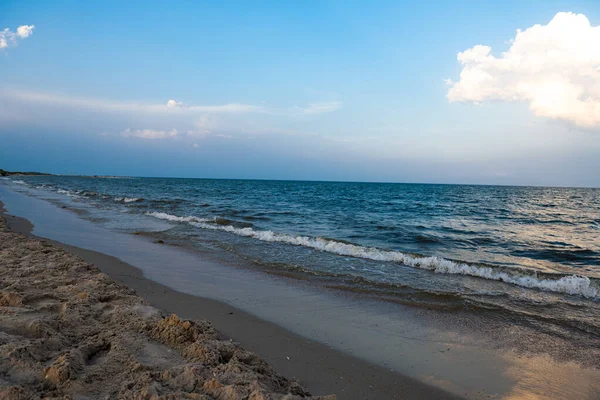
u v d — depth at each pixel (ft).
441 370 12.35
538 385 11.66
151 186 207.92
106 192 131.44
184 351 11.08
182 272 24.26
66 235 37.11
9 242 26.71
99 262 25.52
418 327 16.17
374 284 22.89
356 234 45.98
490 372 12.37
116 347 10.89
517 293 21.76
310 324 15.99
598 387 11.66
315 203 106.22
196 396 8.23
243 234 41.52
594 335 15.72
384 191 224.33
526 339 15.19
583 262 32.91
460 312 18.24
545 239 46.52
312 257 30.50
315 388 10.75
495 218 74.54
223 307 17.60
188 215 60.80
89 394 8.39
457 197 167.22
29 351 9.59
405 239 43.21
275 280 23.30
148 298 18.10
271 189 214.28
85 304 14.43
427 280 24.25
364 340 14.55
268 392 8.67
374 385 11.17
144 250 31.27
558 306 19.52
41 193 111.96
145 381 8.81
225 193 150.20
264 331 14.93
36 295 14.89
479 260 32.81
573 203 142.31
